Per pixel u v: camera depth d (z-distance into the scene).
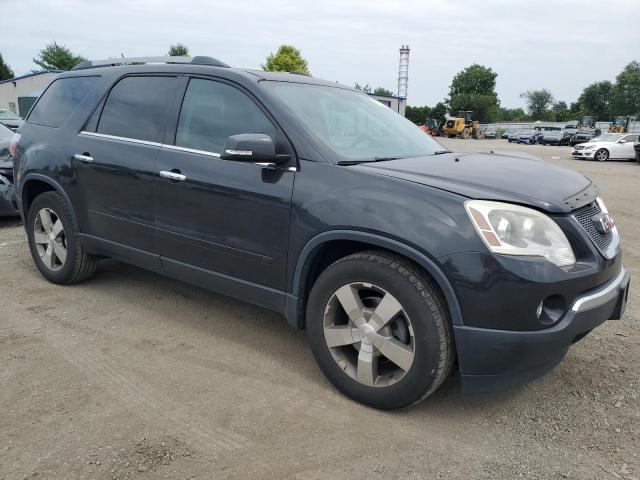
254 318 4.02
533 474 2.38
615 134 26.06
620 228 7.81
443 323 2.56
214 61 3.67
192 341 3.61
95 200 4.06
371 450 2.51
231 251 3.27
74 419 2.67
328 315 2.92
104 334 3.68
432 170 2.89
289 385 3.06
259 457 2.43
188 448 2.47
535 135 50.19
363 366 2.79
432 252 2.49
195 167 3.39
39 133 4.57
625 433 2.69
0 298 4.29
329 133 3.22
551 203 2.58
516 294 2.41
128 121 3.93
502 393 3.06
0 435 2.54
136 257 3.91
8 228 6.84
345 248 2.97
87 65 4.62
